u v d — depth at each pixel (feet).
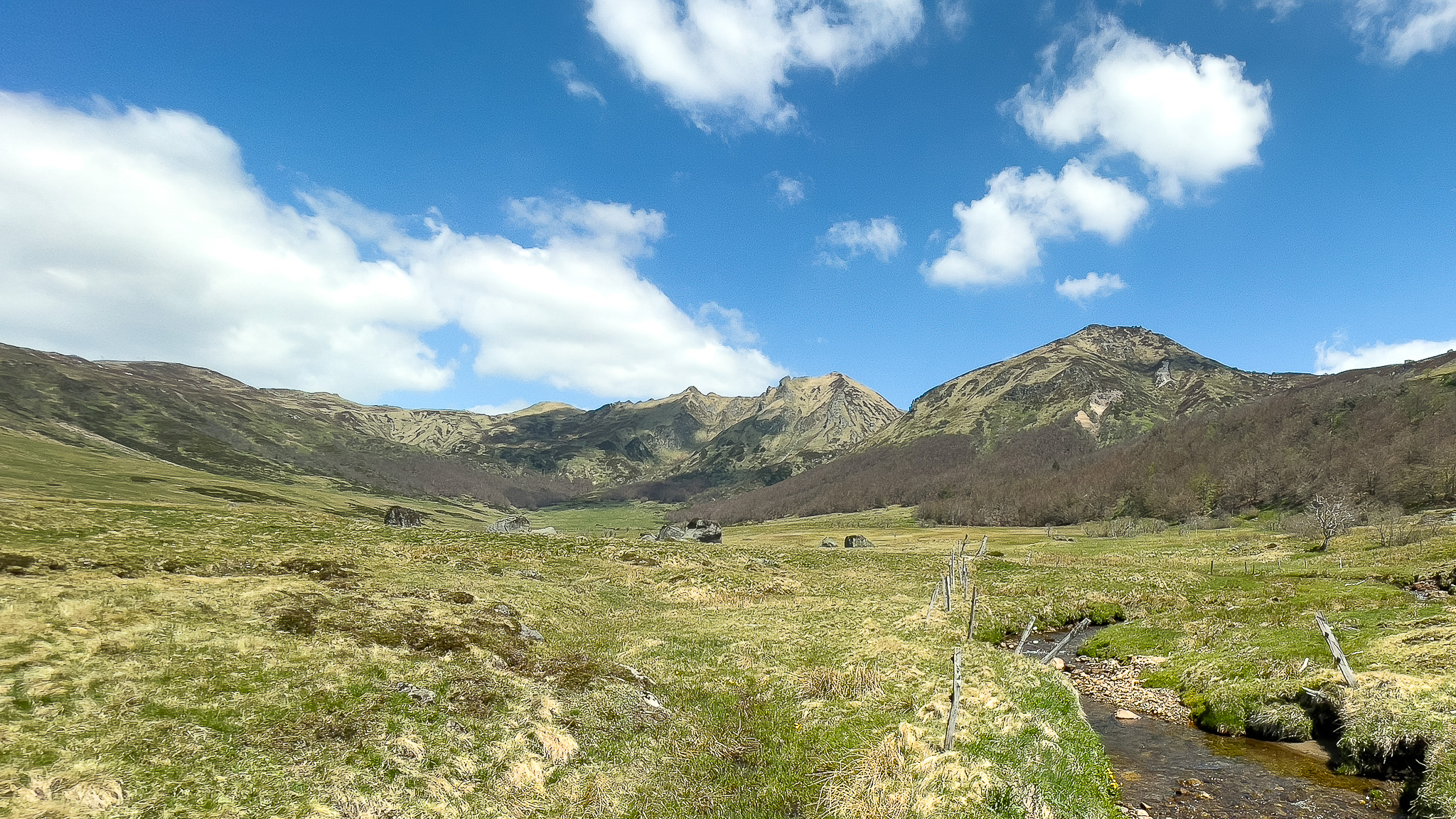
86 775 41.29
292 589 97.04
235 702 54.60
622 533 540.11
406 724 54.24
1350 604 114.11
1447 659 68.69
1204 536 360.69
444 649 78.13
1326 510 251.60
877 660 82.43
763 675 80.43
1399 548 205.57
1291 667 75.36
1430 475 423.23
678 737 60.39
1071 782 50.14
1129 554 283.59
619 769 52.95
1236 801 51.44
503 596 118.93
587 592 144.87
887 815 44.55
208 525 170.71
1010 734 56.75
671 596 154.92
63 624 66.64
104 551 117.60
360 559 146.92
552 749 54.03
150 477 517.14
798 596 161.58
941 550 327.26
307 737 50.29
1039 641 117.29
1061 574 190.60
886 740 54.90
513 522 292.61
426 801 44.80
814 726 61.77
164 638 66.74
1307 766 58.08
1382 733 55.52
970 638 102.37
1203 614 118.93
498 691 64.44
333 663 66.18
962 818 42.98
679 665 87.76
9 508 151.74
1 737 43.86
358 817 41.81
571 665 76.38
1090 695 84.12
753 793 49.55
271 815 40.09
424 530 221.05
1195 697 77.56
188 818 38.78
